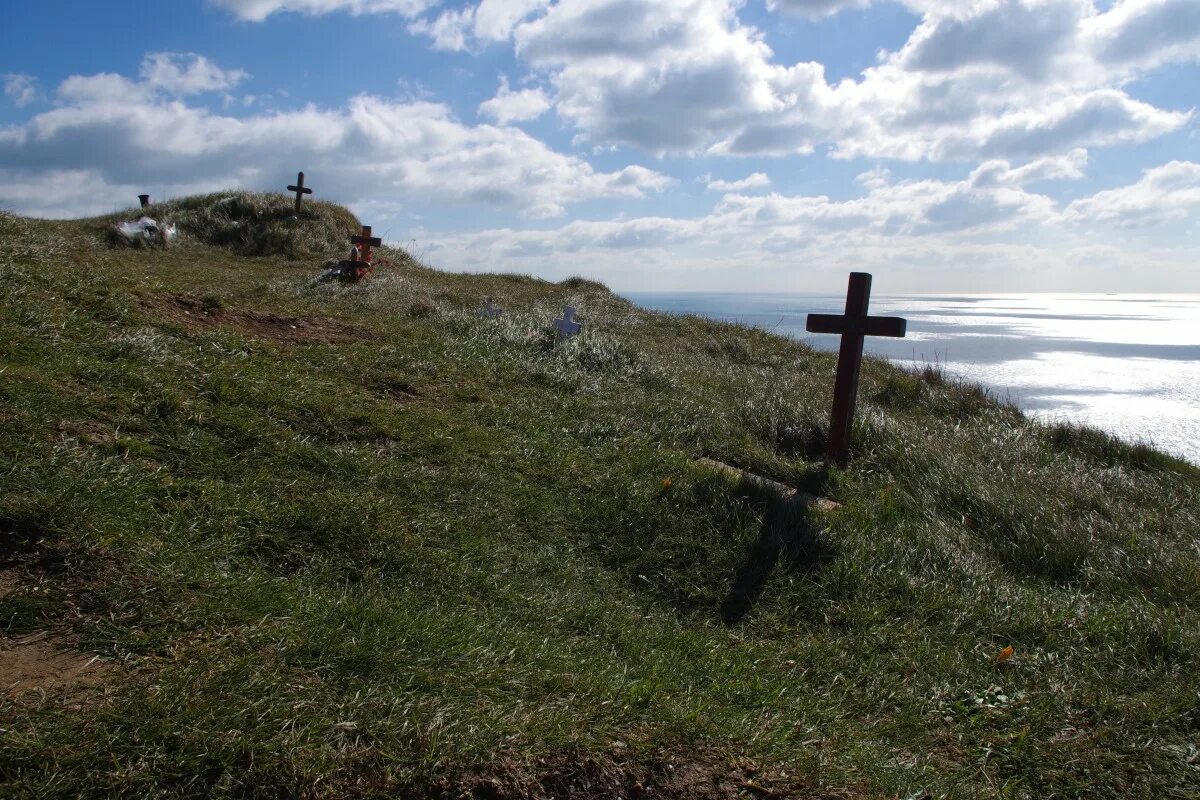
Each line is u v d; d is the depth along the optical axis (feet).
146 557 11.11
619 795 8.90
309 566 12.83
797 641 13.94
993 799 10.03
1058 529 18.48
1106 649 13.61
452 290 49.21
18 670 8.95
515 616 13.00
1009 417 32.76
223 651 9.80
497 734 9.12
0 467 12.00
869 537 17.39
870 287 23.07
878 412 27.35
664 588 15.43
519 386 25.93
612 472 19.67
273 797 7.97
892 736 11.48
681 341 45.75
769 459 22.77
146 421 15.46
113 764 7.84
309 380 20.86
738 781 9.31
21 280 20.30
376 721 9.01
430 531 14.93
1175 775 10.50
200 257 52.11
